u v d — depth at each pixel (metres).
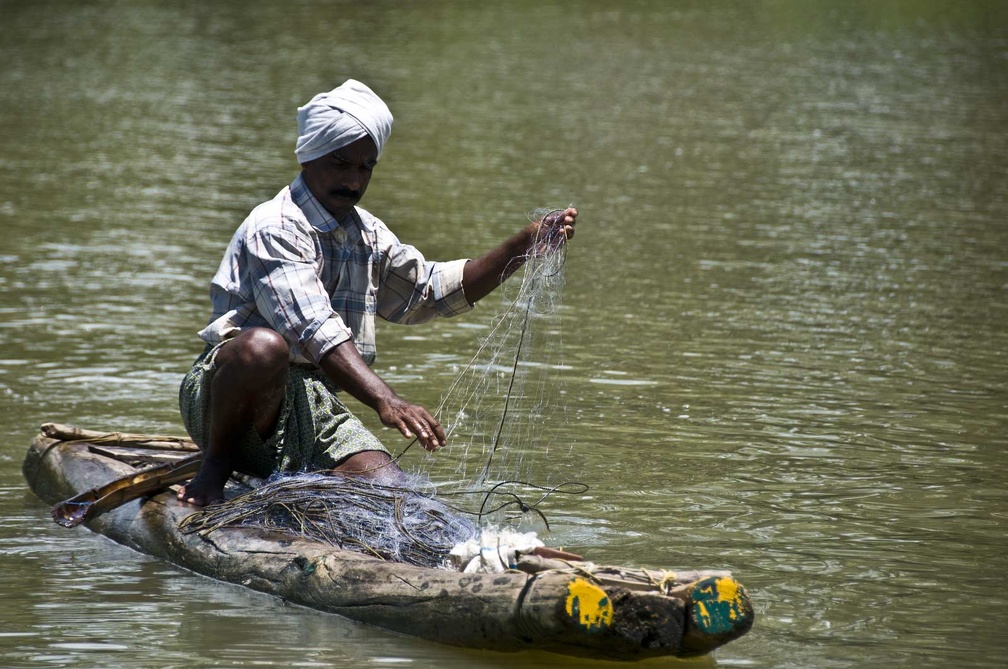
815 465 18.45
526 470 18.19
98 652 12.39
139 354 24.52
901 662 12.15
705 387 22.42
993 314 28.12
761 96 68.88
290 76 75.19
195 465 16.28
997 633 12.86
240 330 15.96
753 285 30.62
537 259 16.31
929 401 21.67
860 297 29.59
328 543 14.35
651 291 29.86
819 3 118.94
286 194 16.11
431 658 12.27
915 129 58.69
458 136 55.09
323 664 12.10
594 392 22.11
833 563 14.80
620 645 11.68
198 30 98.06
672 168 47.94
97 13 107.50
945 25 106.00
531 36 98.06
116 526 15.98
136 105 63.03
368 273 16.36
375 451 15.77
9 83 69.69
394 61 83.12
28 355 24.20
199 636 12.79
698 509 16.66
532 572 12.42
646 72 78.69
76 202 40.28
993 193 44.00
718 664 12.09
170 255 33.34
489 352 24.81
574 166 48.16
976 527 16.03
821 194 43.25
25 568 14.84
